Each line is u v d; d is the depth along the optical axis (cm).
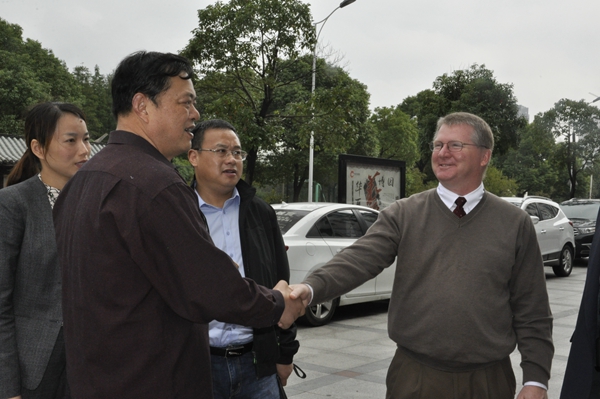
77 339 165
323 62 1791
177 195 166
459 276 227
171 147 184
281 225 718
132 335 160
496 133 3353
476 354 223
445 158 238
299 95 2855
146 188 162
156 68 176
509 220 235
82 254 163
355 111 1512
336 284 229
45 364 216
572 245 1340
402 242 240
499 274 228
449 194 240
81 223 166
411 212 243
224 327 253
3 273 214
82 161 238
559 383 499
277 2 1402
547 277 1315
